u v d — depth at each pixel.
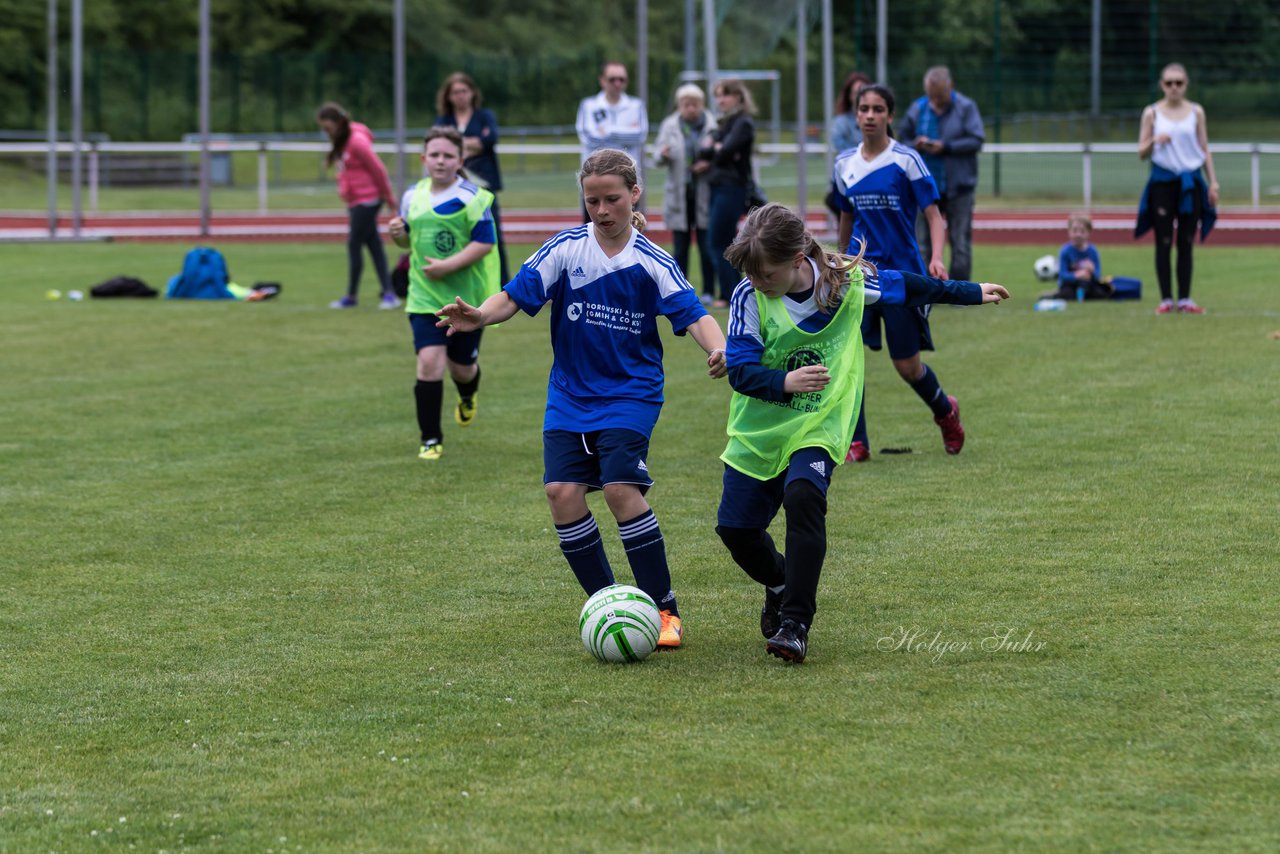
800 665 9.60
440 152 16.52
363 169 29.73
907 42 69.50
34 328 27.23
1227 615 10.34
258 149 57.09
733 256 9.59
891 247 16.27
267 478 15.70
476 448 17.19
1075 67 68.19
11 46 78.31
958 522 13.16
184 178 73.75
